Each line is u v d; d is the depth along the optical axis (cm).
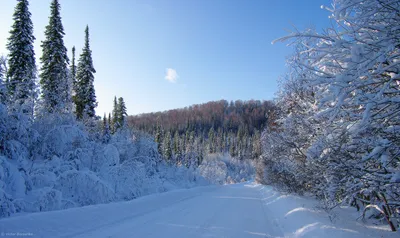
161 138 6141
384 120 402
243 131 12462
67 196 1025
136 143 2161
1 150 946
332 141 479
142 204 1100
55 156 1134
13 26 1998
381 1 339
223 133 12688
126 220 819
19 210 766
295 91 1021
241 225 847
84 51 2791
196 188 2383
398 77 338
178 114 16538
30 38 2038
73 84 2694
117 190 1342
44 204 842
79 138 1327
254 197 1989
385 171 430
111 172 1366
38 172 1013
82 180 1075
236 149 10094
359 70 341
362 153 482
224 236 689
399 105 368
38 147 1153
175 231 718
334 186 531
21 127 1022
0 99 1025
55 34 2302
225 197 1873
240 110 16238
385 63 382
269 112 1670
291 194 1466
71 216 703
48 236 562
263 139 1820
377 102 348
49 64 2238
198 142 9731
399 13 346
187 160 6100
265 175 2450
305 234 674
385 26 357
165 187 2016
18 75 1870
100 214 799
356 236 541
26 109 1196
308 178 843
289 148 1174
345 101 395
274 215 1110
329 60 405
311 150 520
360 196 765
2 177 761
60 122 1359
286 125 1198
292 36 409
